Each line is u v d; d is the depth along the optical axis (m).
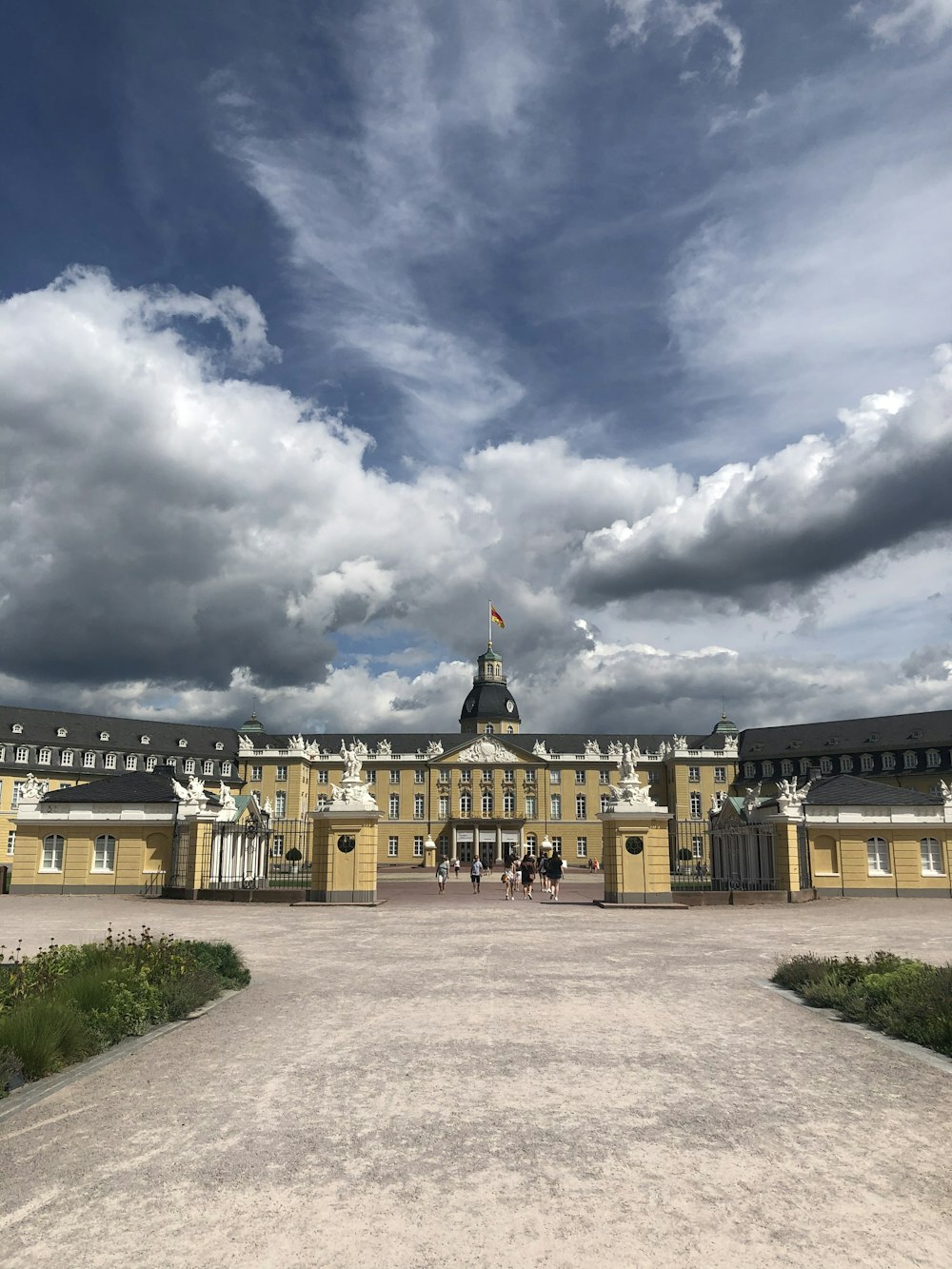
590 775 114.00
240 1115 9.41
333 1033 13.24
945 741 99.75
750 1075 11.02
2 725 100.38
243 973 17.86
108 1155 8.29
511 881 45.25
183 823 45.53
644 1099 9.96
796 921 32.00
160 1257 6.31
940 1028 12.49
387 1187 7.45
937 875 46.03
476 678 131.00
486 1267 6.14
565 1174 7.74
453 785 113.88
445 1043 12.56
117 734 109.69
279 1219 6.86
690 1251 6.37
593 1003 15.56
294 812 112.12
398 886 59.56
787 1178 7.70
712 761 113.38
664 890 38.50
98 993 13.80
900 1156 8.24
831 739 109.69
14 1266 6.20
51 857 47.72
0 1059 10.75
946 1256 6.34
